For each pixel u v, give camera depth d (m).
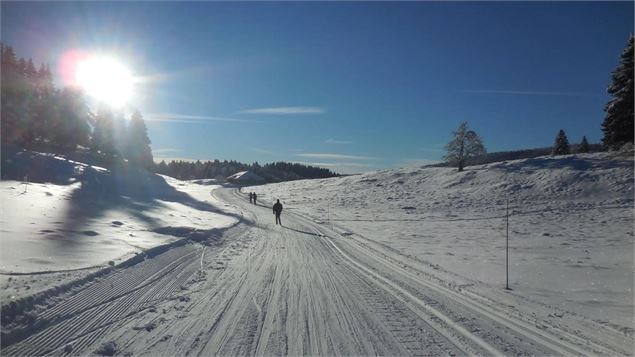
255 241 19.78
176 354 5.68
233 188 84.88
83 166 48.47
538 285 11.17
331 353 5.91
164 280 9.90
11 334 5.65
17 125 55.81
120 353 5.61
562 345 6.46
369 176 73.00
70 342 5.80
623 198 39.88
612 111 49.53
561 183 46.62
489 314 8.10
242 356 5.71
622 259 16.08
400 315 7.84
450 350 6.14
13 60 55.78
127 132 70.56
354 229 27.94
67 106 63.66
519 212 37.72
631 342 6.66
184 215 27.83
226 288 9.64
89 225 15.88
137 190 46.66
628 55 47.56
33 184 28.17
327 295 9.28
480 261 15.48
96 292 8.06
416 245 20.27
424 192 54.59
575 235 24.66
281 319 7.39
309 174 185.38
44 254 10.09
